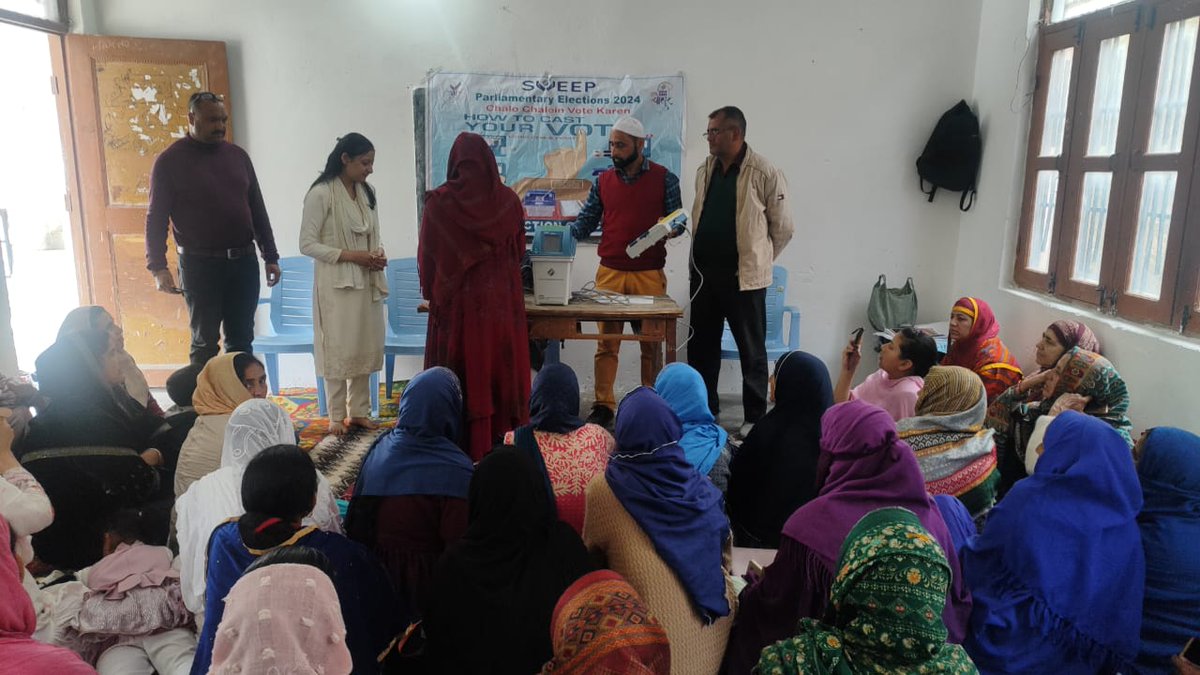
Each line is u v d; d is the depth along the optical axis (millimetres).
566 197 4699
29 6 4105
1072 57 3896
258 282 4059
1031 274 4211
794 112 4633
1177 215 3230
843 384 3041
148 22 4414
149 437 2824
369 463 2094
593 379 4883
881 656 1293
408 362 4859
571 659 1246
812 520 1759
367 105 4578
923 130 4676
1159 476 1959
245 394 2572
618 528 1764
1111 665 1817
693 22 4531
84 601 1929
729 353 4188
